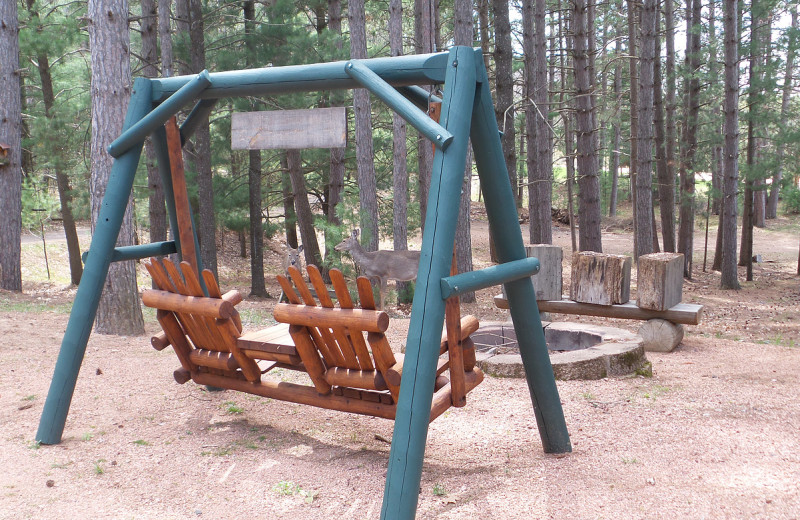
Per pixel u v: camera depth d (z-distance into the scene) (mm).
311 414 4984
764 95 19797
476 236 32594
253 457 4035
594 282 7520
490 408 5066
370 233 12414
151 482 3635
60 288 17891
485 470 3818
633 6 20188
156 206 16047
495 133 3713
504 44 15125
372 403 3943
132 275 8242
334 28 18062
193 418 4781
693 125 21234
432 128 3254
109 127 7980
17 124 13844
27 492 3453
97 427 4516
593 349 6047
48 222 24797
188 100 4289
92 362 6316
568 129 26062
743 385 5566
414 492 3021
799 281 22094
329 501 3420
